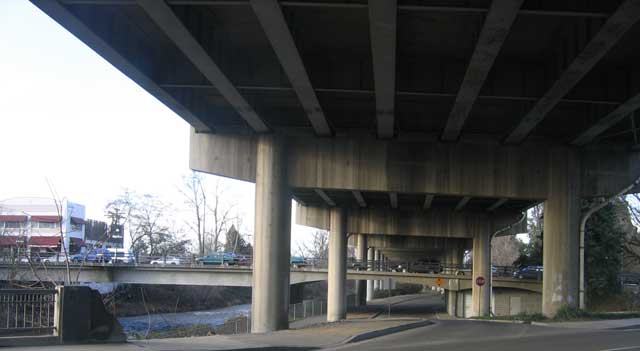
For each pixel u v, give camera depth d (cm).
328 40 1870
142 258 6550
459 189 2792
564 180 2802
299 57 1686
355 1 1425
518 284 5803
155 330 4259
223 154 2897
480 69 1702
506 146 2820
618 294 4719
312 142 2825
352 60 2077
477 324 2836
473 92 1925
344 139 2820
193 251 9450
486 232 5444
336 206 5150
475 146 2819
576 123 2617
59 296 1459
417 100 2325
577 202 2812
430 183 2798
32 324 1451
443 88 2044
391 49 1542
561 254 2767
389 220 5475
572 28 1662
